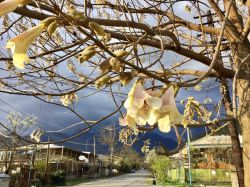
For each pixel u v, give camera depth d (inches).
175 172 1764.3
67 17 76.5
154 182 1572.3
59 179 1502.2
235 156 196.2
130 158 3690.9
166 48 133.0
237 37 149.7
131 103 77.3
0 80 123.5
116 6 155.9
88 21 78.5
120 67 87.2
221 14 151.3
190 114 139.6
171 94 79.5
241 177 192.5
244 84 141.4
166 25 162.7
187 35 174.9
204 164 1492.4
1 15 73.5
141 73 88.1
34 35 76.4
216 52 81.3
